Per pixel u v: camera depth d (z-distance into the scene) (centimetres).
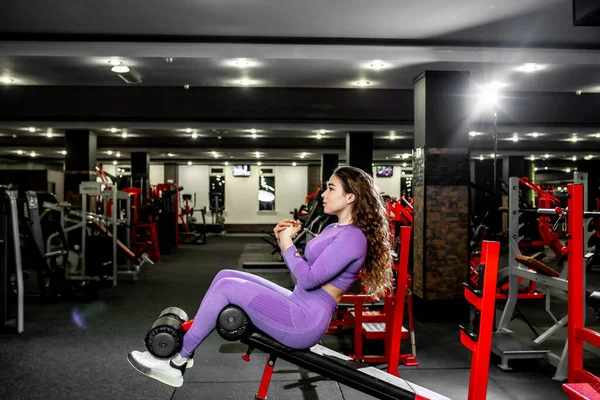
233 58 497
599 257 834
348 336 438
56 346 401
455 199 514
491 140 1298
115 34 466
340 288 201
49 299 598
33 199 586
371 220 204
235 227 2022
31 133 1151
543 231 903
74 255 708
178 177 2003
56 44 471
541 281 368
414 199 547
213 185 2020
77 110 850
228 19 424
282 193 2041
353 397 297
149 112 865
